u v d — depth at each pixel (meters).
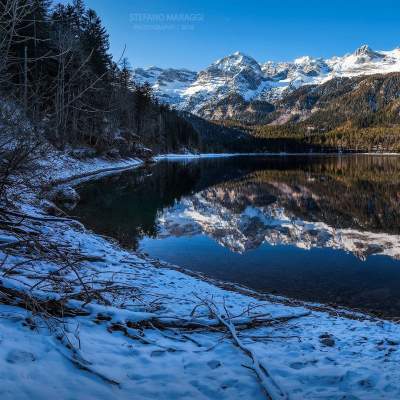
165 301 7.17
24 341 4.01
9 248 6.89
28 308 4.79
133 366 4.14
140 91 81.81
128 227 18.06
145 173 48.34
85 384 3.58
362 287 11.33
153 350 4.59
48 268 7.07
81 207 21.95
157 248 14.96
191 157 109.38
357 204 27.23
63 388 3.44
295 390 3.93
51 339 4.19
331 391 3.91
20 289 4.84
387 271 12.78
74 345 4.20
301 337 5.97
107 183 34.62
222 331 5.68
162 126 105.00
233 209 25.14
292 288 11.15
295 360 4.78
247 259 13.97
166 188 34.75
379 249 15.47
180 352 4.68
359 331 6.56
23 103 5.76
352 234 18.27
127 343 4.67
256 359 4.44
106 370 3.89
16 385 3.29
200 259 13.77
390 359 4.89
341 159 110.62
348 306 9.94
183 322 5.71
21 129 6.32
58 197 22.59
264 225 20.23
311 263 13.62
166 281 9.10
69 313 5.04
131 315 5.32
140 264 10.46
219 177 48.56
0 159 7.29
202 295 8.29
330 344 5.61
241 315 6.49
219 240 16.62
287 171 60.09
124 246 14.53
